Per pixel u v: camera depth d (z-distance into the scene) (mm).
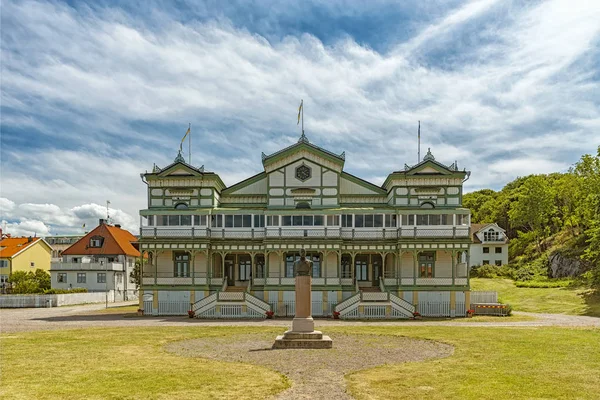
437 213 56531
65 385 18391
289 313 55156
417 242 55594
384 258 57094
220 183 60906
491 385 18453
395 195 58594
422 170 58719
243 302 50844
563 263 84625
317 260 58781
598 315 51875
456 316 53531
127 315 54188
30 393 17266
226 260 60219
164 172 58625
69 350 26438
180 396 16953
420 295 55188
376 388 18016
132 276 87562
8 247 100938
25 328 38656
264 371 20859
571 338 31094
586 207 83438
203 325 41500
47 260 106500
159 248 56250
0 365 22078
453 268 54969
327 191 59062
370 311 50875
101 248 91125
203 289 55844
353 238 57469
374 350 26672
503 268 96875
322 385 18453
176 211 57156
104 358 23984
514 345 28234
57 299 69875
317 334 27969
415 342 29859
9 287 86125
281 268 56281
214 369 21312
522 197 108375
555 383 18812
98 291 86375
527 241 112250
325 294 55500
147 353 25609
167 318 50219
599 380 19328
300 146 59125
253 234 57594
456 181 58375
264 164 59406
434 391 17594
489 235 109312
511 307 56969
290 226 56688
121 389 17828
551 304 62469
